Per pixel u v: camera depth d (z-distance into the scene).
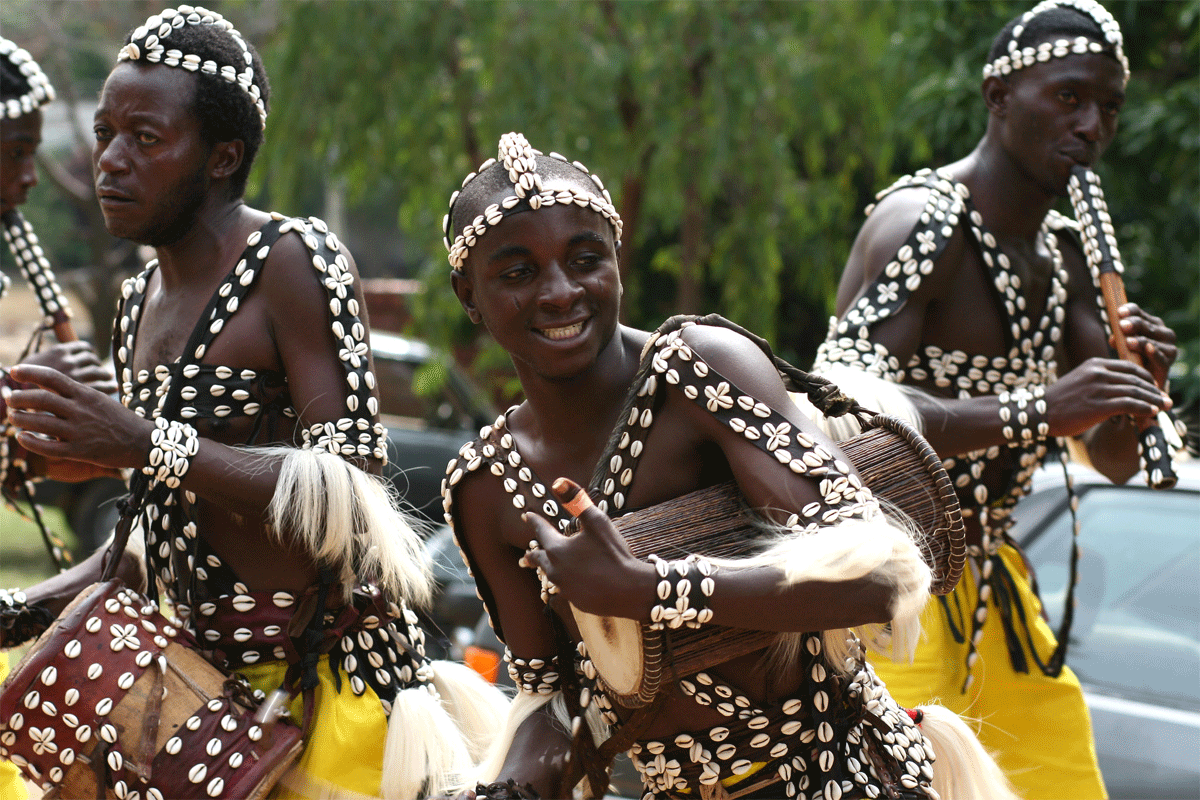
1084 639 13.02
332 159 31.73
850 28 30.08
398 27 29.42
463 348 36.19
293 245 8.95
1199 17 23.33
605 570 6.30
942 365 11.28
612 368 7.46
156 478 8.44
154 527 9.14
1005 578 11.36
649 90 29.48
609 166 29.39
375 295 39.16
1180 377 22.05
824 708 7.27
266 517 8.72
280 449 8.77
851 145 33.16
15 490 11.52
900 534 6.40
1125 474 11.72
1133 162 24.56
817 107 30.70
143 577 10.19
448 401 29.36
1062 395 10.24
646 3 28.61
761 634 6.93
